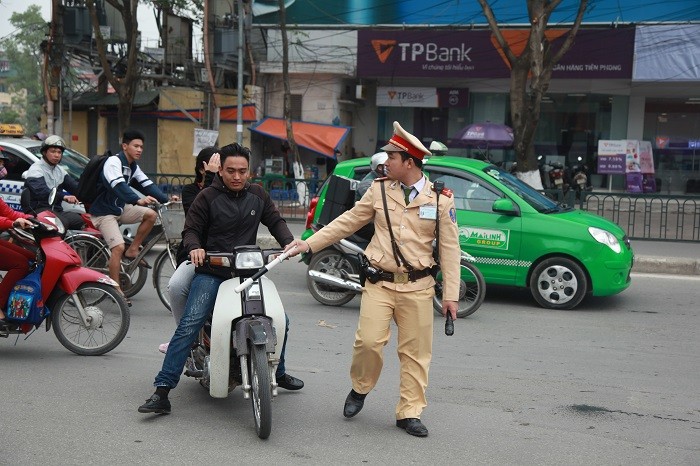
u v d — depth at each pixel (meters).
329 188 8.70
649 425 5.32
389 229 4.91
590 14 22.78
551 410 5.60
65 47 24.38
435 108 26.09
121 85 22.23
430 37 24.00
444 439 4.96
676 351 7.47
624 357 7.20
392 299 4.96
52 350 6.97
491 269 9.46
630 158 24.00
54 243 6.61
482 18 23.62
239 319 4.88
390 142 4.91
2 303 6.57
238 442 4.83
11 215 6.59
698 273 12.13
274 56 25.92
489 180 9.51
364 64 24.59
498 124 23.95
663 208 14.73
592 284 9.16
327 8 24.66
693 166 24.34
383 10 24.30
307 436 4.95
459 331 8.10
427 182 4.98
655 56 22.36
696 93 24.05
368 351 5.00
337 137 24.45
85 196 8.24
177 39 26.95
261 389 4.65
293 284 10.65
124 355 6.83
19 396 5.65
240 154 5.19
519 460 4.64
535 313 9.09
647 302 9.86
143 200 7.92
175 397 5.69
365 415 5.39
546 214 9.37
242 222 5.28
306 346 7.32
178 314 5.61
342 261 9.10
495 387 6.14
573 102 25.06
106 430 5.00
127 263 8.71
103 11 24.55
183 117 26.00
